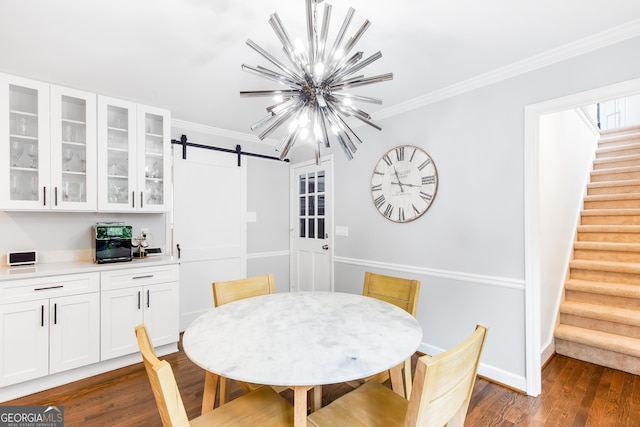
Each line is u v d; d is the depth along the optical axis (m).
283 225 4.24
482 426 1.78
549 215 2.63
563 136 3.00
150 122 2.89
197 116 3.15
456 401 1.00
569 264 3.13
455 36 1.79
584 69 1.85
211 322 1.51
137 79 2.31
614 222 3.36
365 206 3.20
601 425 1.78
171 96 2.63
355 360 1.12
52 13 1.57
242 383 1.66
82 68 2.15
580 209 3.57
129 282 2.50
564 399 2.04
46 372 2.13
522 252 2.11
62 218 2.65
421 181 2.68
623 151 3.90
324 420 1.19
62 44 1.86
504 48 1.92
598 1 1.50
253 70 1.48
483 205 2.30
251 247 3.90
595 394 2.09
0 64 2.09
